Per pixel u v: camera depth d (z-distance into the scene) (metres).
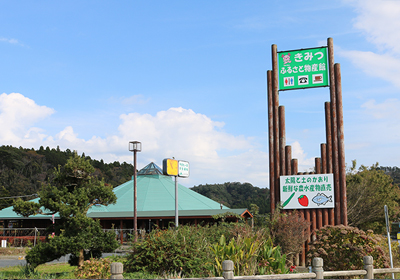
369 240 13.69
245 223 18.12
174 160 19.41
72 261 19.33
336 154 19.36
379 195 34.06
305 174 19.72
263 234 15.31
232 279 8.16
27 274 16.86
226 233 17.27
